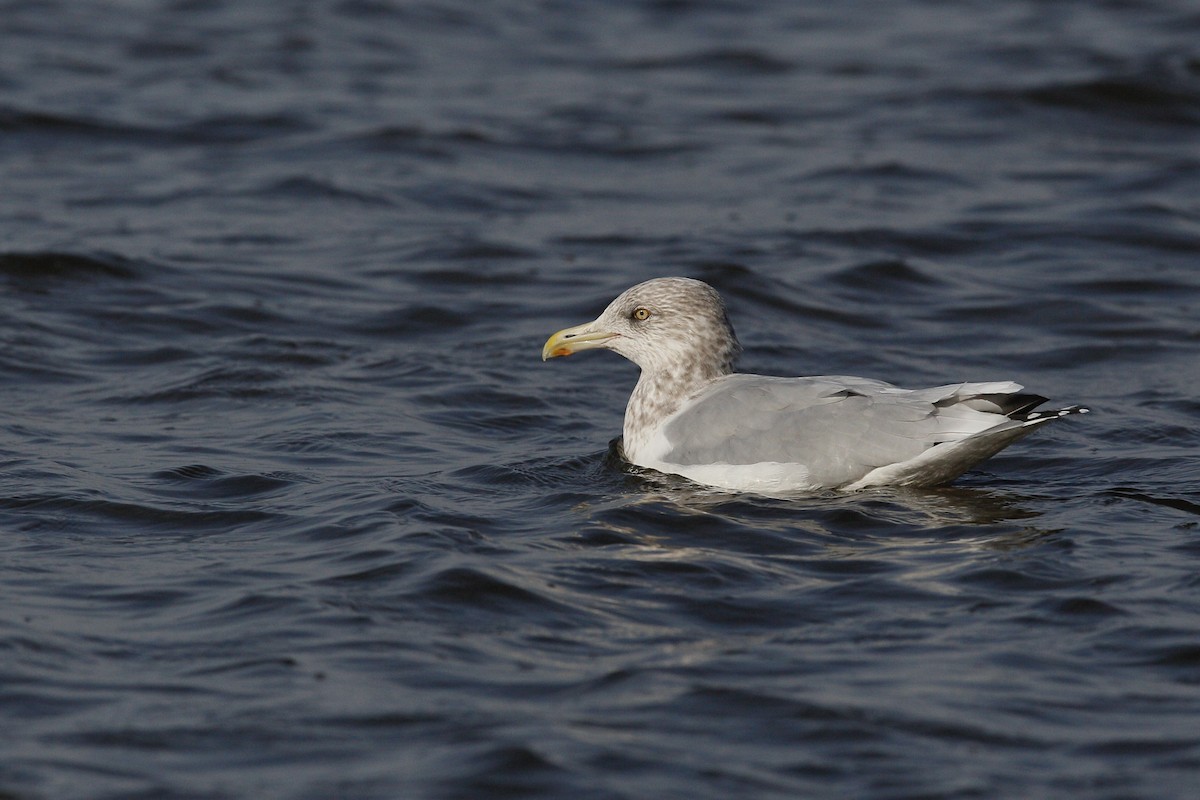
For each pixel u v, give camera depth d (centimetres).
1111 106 2928
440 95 3025
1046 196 2486
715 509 1277
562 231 2317
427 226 2338
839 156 2691
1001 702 908
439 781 815
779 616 1045
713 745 856
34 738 860
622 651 982
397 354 1809
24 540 1189
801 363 1819
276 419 1552
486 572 1095
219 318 1911
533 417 1605
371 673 943
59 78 3023
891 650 983
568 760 834
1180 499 1310
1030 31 3462
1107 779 823
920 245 2273
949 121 2878
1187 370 1781
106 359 1758
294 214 2372
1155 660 963
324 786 812
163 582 1097
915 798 805
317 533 1208
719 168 2639
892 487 1331
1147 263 2200
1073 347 1877
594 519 1247
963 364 1825
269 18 3544
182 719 883
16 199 2367
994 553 1161
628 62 3297
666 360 1452
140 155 2636
